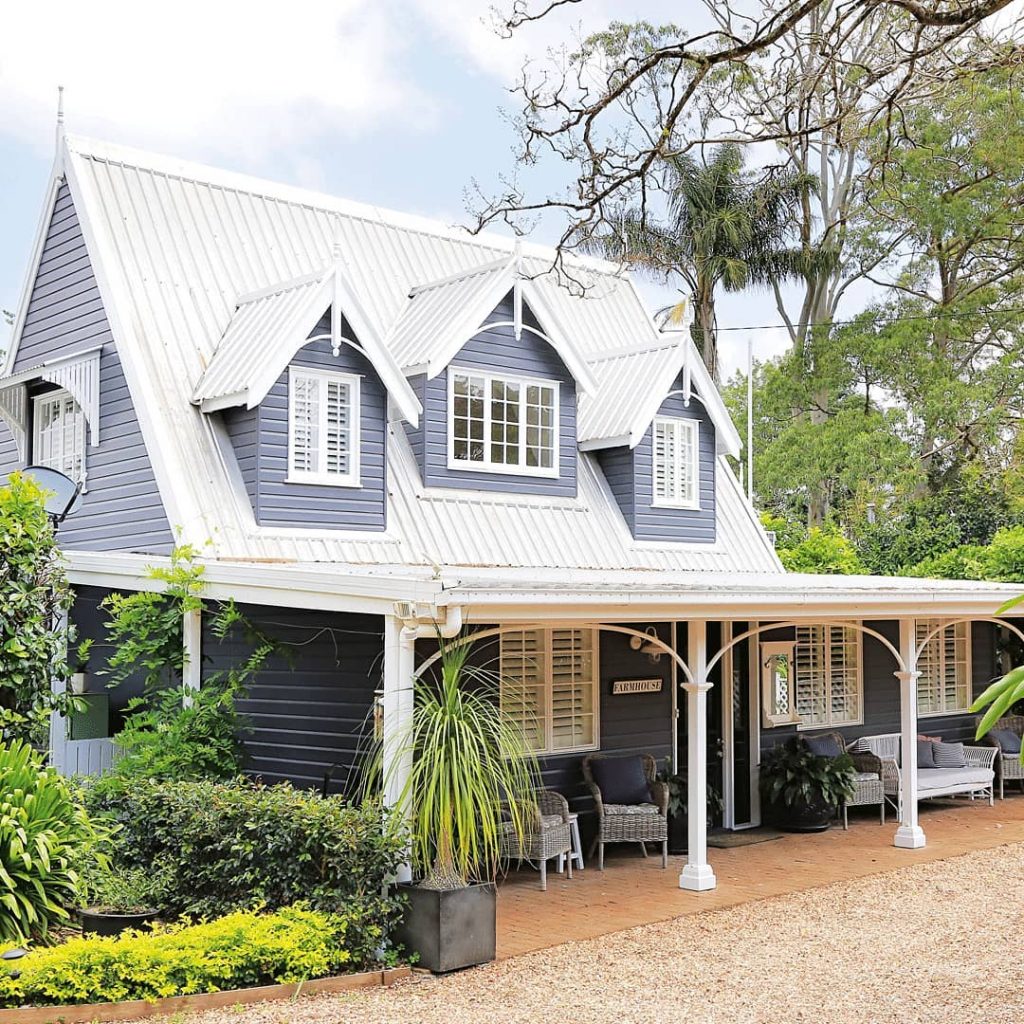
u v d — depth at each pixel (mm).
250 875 9430
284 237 16828
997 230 32094
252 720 12711
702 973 9250
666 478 17531
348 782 11625
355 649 11859
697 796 12375
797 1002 8500
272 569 10984
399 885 9359
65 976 7887
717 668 16453
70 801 10578
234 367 13914
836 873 13203
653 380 17078
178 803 10188
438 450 15211
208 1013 7930
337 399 14344
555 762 14219
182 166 16609
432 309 16094
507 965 9422
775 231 35312
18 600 12297
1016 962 9461
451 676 9562
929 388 33094
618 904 11633
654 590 10891
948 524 31656
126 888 9992
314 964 8609
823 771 15977
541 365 16328
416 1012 8125
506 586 9500
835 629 18438
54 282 16328
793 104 12344
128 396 14273
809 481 34062
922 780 17047
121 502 14258
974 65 11328
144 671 14344
